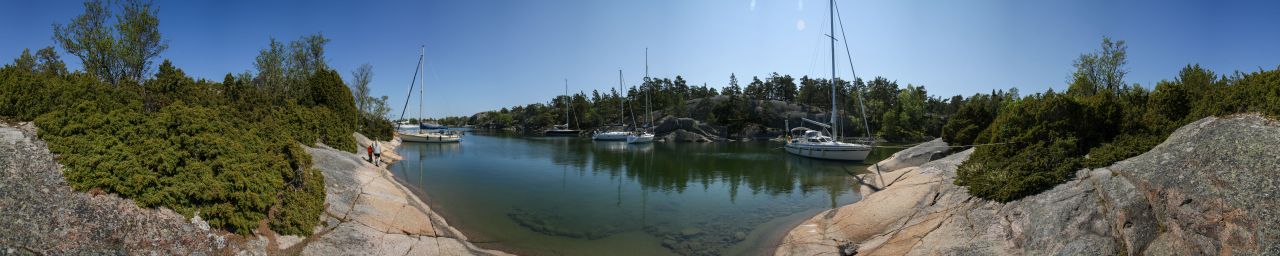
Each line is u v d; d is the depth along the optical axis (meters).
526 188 22.31
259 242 9.77
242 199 9.77
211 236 9.20
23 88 11.12
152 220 8.77
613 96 128.12
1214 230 7.61
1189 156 9.30
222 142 11.08
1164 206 8.57
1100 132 14.20
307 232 10.72
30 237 7.42
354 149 28.91
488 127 151.00
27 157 8.98
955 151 27.75
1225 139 9.27
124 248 8.09
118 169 9.05
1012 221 10.55
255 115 20.81
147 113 12.12
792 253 11.89
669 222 15.94
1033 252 9.38
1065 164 11.80
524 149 48.28
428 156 37.56
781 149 53.47
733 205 18.77
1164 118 13.88
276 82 37.72
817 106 96.94
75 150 9.42
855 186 23.34
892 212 13.51
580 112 113.38
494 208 17.56
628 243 13.52
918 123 79.06
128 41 21.88
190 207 9.41
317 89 32.19
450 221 15.40
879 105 84.50
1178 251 7.84
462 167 29.97
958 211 12.15
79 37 20.75
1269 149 8.42
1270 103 9.58
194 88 18.83
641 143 63.78
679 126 82.56
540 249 12.80
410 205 15.42
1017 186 11.41
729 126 85.62
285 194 11.09
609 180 25.62
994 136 16.95
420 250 11.55
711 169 31.69
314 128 24.53
